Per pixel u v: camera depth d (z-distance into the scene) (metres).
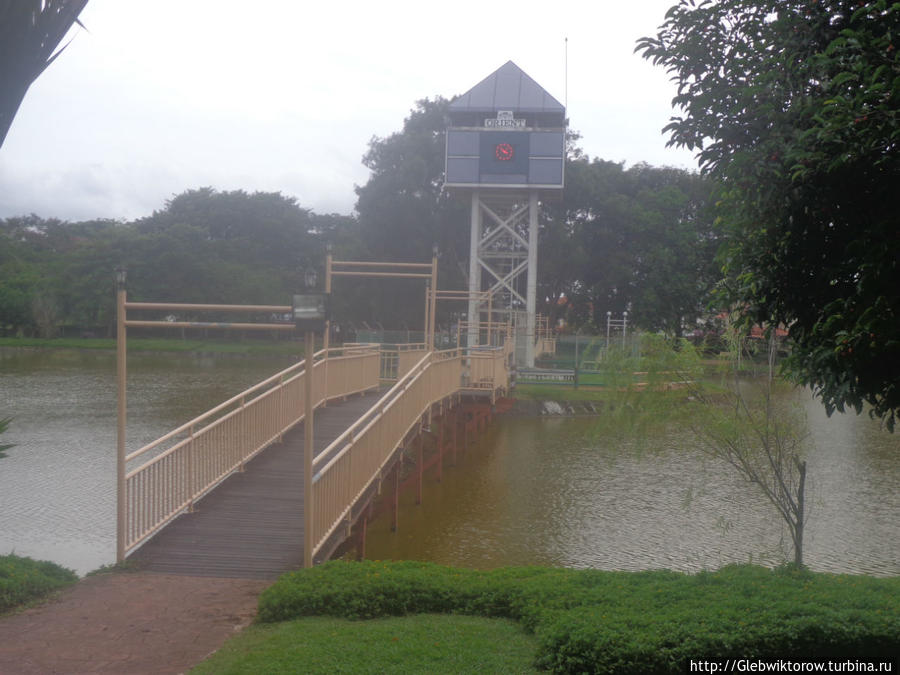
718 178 5.99
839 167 4.81
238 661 5.11
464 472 20.12
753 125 5.72
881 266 4.48
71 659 5.39
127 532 7.91
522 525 14.54
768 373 10.22
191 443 9.38
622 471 20.14
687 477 19.17
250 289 60.03
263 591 6.61
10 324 65.25
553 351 50.94
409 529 14.27
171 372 44.69
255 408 11.63
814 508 15.66
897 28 4.82
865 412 31.70
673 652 4.86
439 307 52.94
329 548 8.34
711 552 12.71
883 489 17.92
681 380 10.93
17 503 15.05
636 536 13.72
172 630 5.98
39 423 25.17
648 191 53.00
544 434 27.73
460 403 21.73
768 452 9.68
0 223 94.31
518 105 42.06
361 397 17.44
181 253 59.84
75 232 94.00
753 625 5.18
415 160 49.34
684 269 49.62
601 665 4.86
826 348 4.95
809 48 5.43
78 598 6.73
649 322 48.16
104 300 59.62
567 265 51.69
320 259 62.06
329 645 5.39
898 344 4.48
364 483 10.10
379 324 53.25
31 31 5.20
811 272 5.37
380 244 51.50
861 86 4.79
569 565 11.95
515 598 6.31
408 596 6.39
